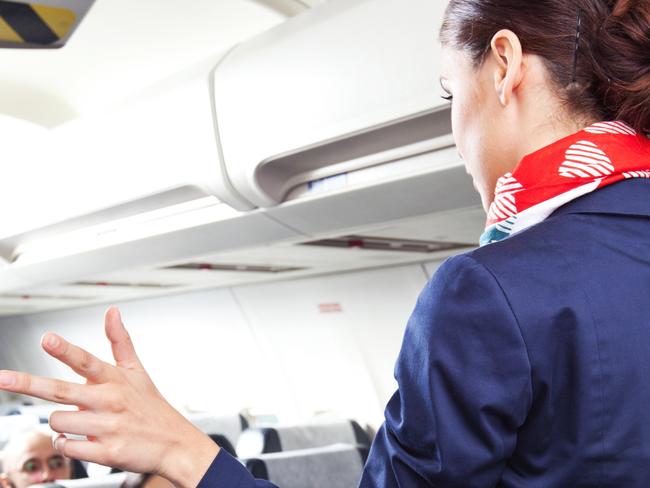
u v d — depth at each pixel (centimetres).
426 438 62
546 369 61
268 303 431
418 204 204
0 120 291
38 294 408
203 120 210
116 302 492
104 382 61
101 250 289
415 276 363
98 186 252
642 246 65
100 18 230
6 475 302
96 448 60
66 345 59
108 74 270
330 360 429
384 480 67
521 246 65
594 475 61
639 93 65
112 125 235
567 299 62
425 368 63
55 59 256
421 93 164
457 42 75
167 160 225
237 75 198
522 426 63
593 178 65
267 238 251
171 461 63
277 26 195
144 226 265
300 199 215
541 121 69
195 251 276
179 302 470
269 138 197
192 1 221
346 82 176
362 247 295
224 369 483
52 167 263
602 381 61
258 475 291
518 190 68
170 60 262
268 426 364
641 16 66
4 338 612
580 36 67
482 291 62
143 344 518
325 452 315
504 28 69
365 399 429
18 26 149
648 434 61
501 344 61
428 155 186
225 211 239
